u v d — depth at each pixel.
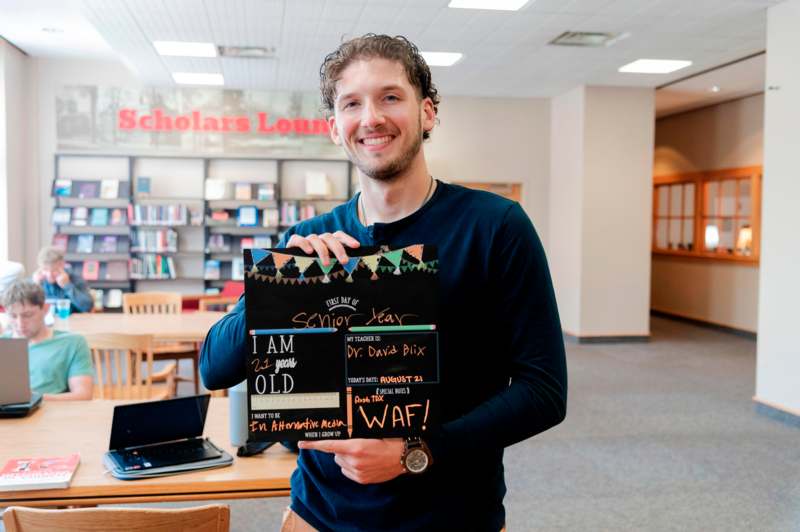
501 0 5.66
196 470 2.08
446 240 1.29
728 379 6.88
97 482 1.99
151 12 5.96
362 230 1.38
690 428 5.16
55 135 8.77
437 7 5.81
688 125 10.75
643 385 6.58
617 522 3.47
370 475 1.16
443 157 9.53
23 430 2.48
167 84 8.87
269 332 1.17
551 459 4.44
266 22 6.23
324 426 1.17
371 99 1.23
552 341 1.25
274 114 9.22
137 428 2.22
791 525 3.44
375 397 1.17
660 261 11.67
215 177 9.23
